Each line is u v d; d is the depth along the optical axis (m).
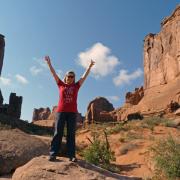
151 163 15.17
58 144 7.39
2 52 79.19
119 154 19.88
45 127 49.75
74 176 6.78
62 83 7.54
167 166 12.65
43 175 6.74
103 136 26.64
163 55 84.00
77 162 7.44
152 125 33.97
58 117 7.38
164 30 85.81
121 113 80.19
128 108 80.25
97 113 81.75
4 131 10.74
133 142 22.14
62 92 7.45
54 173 6.82
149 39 92.69
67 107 7.38
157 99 70.56
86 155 16.06
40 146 10.49
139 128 31.28
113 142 23.30
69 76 7.47
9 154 9.54
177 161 12.56
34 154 9.98
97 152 16.09
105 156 16.19
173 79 77.50
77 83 7.55
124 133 28.20
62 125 7.37
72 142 7.41
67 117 7.43
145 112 66.38
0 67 78.06
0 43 78.69
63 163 7.17
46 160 7.36
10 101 67.38
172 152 13.23
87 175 6.89
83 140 26.27
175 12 82.62
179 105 58.03
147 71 90.69
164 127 33.19
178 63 76.94
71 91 7.44
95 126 39.94
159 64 85.06
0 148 9.65
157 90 79.38
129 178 7.84
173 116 53.59
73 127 7.40
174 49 79.56
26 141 10.41
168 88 74.12
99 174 7.05
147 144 21.03
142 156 17.97
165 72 81.44
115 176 7.54
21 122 48.03
